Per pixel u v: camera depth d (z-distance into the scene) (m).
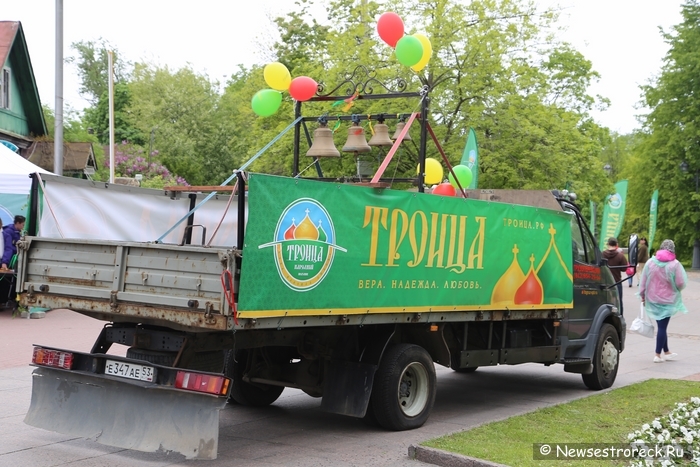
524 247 8.96
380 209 6.99
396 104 20.02
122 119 57.50
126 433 6.16
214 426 5.86
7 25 25.91
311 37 34.34
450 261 7.84
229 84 65.75
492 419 8.41
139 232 8.08
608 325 10.66
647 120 55.75
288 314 6.11
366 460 6.55
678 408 7.82
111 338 6.77
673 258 12.75
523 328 9.64
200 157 51.91
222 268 5.64
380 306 7.01
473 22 22.12
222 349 6.53
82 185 7.57
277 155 21.30
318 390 7.70
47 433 7.25
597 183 27.48
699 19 53.66
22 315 15.89
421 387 7.93
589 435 7.11
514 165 21.86
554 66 36.66
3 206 16.64
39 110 27.58
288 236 6.10
